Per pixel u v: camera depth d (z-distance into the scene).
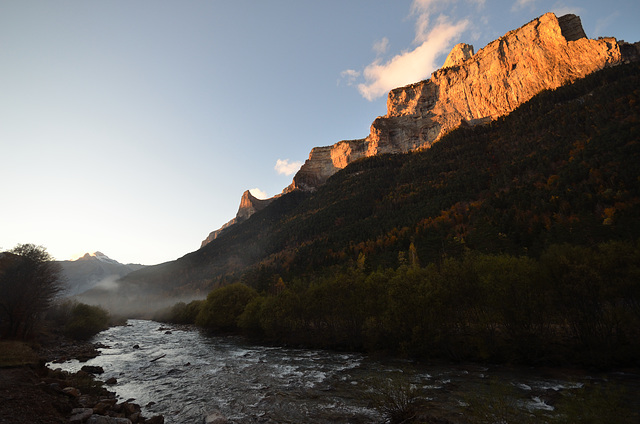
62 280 49.50
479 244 70.81
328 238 160.00
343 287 38.59
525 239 71.12
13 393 14.37
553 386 18.73
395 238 117.00
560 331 27.88
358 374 24.89
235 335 60.16
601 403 9.02
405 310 30.36
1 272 42.03
